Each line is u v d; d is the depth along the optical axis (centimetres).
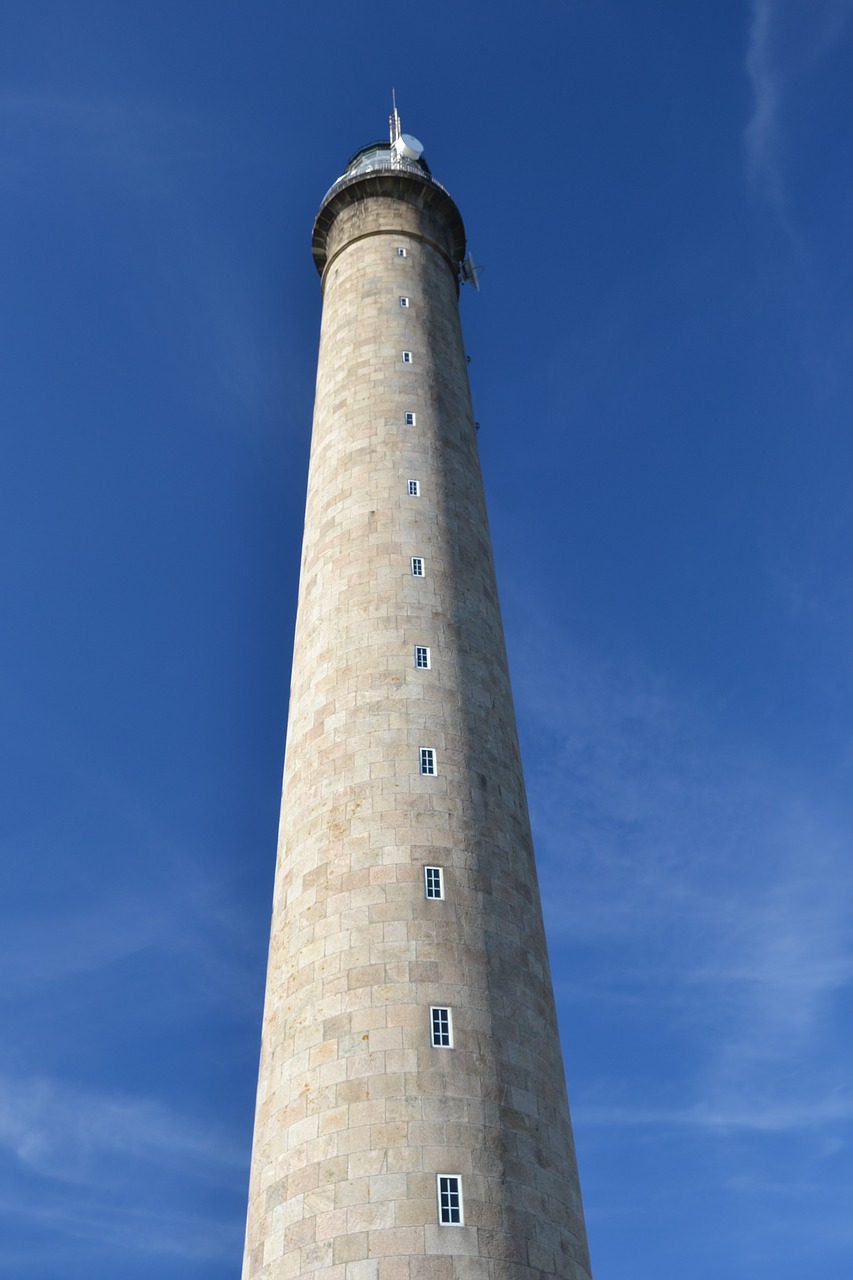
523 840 3853
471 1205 2875
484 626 4331
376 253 5734
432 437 4891
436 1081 3059
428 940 3331
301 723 4078
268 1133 3197
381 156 6606
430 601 4238
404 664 4006
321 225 6128
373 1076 3067
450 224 6175
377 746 3781
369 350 5228
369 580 4278
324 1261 2816
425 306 5528
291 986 3406
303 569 4697
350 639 4112
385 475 4653
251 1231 3116
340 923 3400
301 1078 3170
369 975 3259
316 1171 2969
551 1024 3478
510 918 3528
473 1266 2781
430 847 3541
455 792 3709
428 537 4459
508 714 4203
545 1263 2894
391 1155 2927
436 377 5203
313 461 5041
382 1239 2802
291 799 3928
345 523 4522
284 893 3706
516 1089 3156
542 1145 3114
